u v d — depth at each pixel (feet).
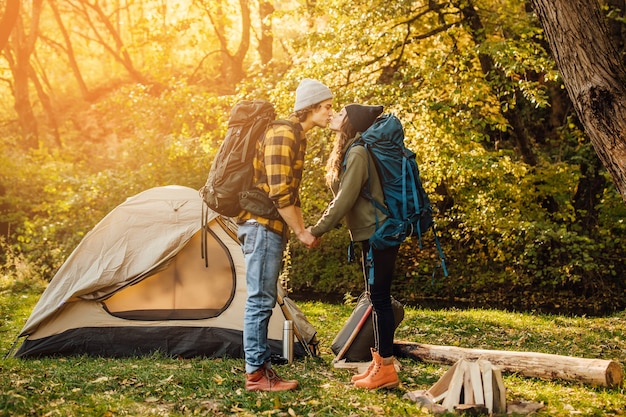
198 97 44.75
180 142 50.37
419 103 36.63
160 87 77.77
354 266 50.96
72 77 99.60
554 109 49.78
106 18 80.84
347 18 38.24
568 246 42.73
